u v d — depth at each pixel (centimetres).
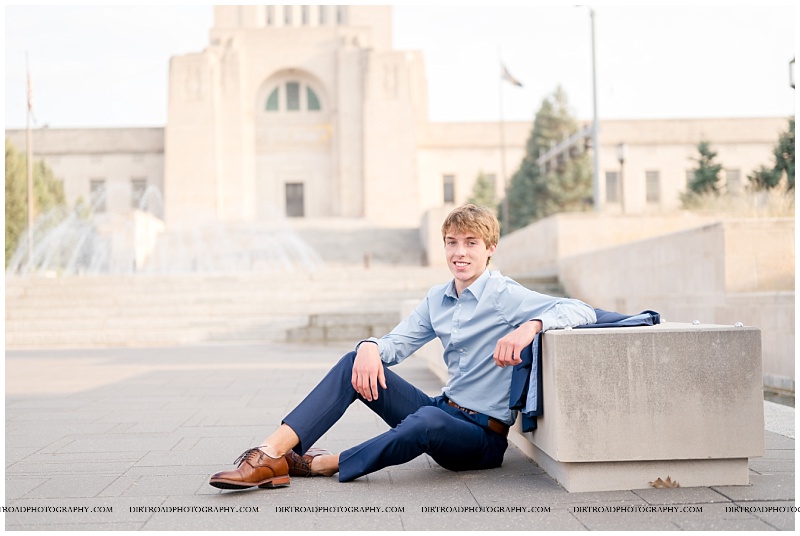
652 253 1084
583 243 1633
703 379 319
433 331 376
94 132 4816
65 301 1523
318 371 867
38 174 3481
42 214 3409
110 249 3089
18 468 380
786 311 678
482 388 358
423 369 864
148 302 1541
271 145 4734
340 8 5475
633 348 317
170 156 4428
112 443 447
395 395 362
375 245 3594
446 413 341
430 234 2584
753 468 356
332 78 4684
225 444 442
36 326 1416
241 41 4672
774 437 432
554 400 317
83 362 1030
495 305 347
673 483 322
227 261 3359
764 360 719
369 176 4509
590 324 344
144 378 814
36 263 3212
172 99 4466
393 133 4538
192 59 4484
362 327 1377
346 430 484
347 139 4594
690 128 4709
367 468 338
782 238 852
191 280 1645
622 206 2048
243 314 1488
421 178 4856
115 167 4794
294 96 4769
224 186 4516
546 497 312
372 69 4578
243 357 1067
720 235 862
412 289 1612
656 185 4703
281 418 535
